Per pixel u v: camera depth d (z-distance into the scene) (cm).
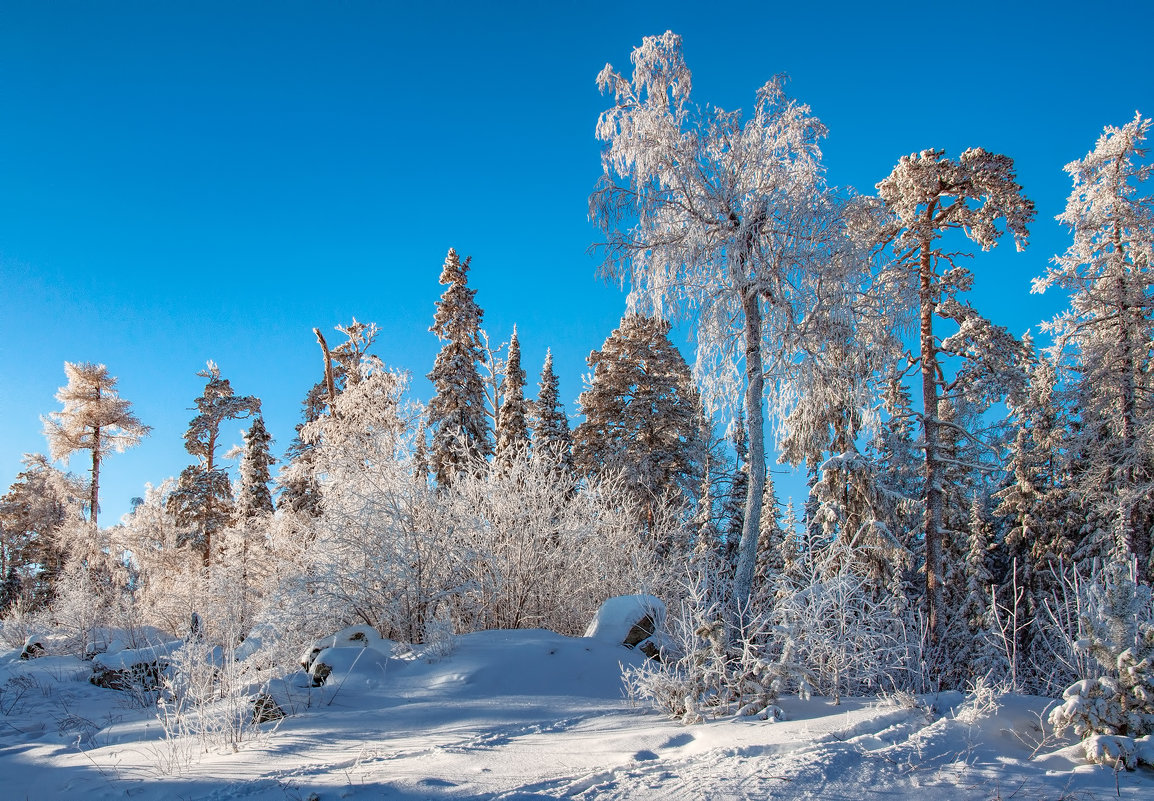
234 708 659
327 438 1938
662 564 1474
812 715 612
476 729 641
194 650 863
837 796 388
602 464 2445
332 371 2484
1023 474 2153
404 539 1165
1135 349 1831
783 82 1205
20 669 1212
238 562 1706
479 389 2545
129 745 638
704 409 1296
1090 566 1823
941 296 1638
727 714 638
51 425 3256
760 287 1140
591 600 1368
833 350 1181
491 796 407
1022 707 580
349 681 860
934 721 543
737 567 1084
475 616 1259
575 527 1323
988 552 2123
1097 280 1927
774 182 1162
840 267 1133
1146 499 1822
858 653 716
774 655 727
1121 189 1888
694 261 1163
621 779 432
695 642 724
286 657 1038
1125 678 491
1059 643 707
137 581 2642
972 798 389
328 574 1125
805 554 898
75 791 499
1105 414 1936
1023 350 1622
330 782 458
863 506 1593
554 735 604
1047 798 387
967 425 1645
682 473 2572
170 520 2711
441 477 2402
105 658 1123
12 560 3659
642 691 717
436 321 2586
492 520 1330
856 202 1166
